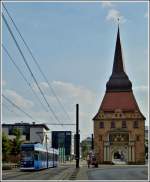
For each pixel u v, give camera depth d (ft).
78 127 251.60
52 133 546.67
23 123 515.91
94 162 314.55
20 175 160.25
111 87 496.64
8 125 493.36
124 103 484.33
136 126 466.29
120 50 517.96
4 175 159.12
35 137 505.66
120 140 465.47
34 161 205.98
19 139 358.43
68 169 246.06
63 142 543.39
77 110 250.57
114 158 470.80
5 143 321.93
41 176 152.87
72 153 553.64
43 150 233.76
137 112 469.16
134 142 462.60
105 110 476.54
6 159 324.19
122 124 467.93
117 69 508.53
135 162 458.50
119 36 520.42
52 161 280.72
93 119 473.26
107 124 469.57
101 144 467.11
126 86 494.18
